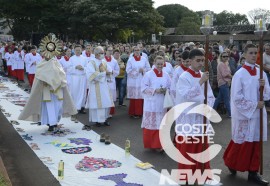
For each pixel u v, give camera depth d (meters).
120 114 11.66
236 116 5.88
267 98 5.96
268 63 11.13
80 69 11.73
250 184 5.87
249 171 5.98
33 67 17.23
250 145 5.88
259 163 5.91
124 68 12.89
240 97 5.73
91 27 39.78
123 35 40.34
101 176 6.14
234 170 6.20
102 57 10.20
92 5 37.91
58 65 9.14
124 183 5.83
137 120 10.73
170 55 14.38
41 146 7.90
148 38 43.66
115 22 37.75
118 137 8.77
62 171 6.02
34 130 9.27
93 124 10.16
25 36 43.25
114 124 10.20
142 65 11.22
